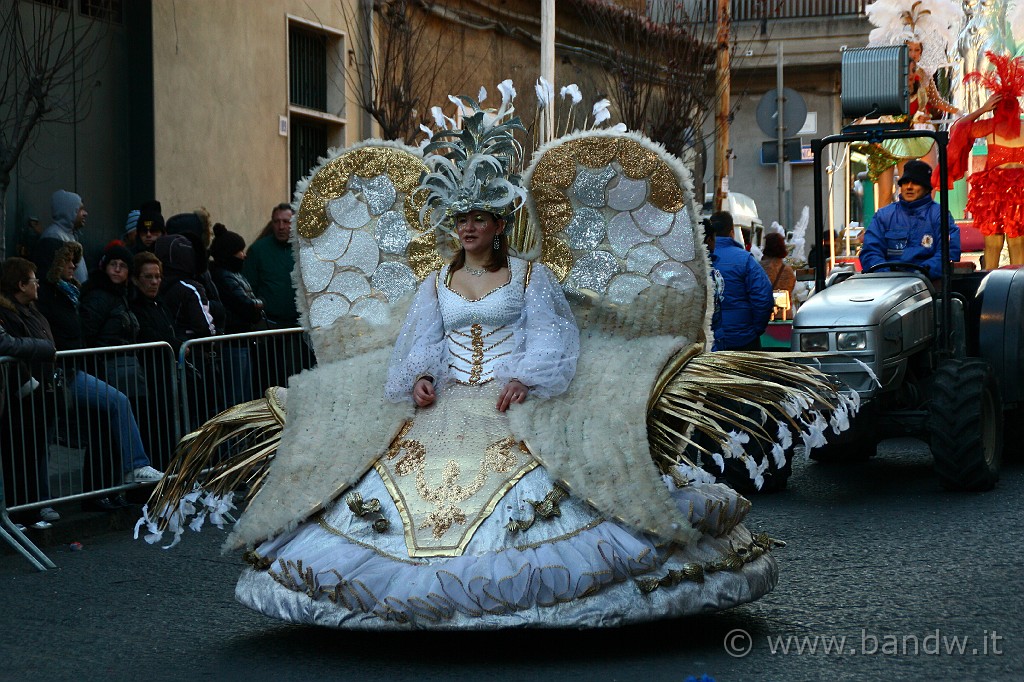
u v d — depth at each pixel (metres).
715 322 10.01
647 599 5.04
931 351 9.26
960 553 7.05
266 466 5.99
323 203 6.42
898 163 11.17
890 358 8.79
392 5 17.59
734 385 5.52
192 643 5.71
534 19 21.20
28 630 6.05
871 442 10.46
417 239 6.34
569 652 5.24
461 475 5.25
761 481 5.51
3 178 9.96
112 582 7.02
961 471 8.91
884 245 9.66
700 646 5.30
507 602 4.93
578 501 5.20
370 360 5.95
